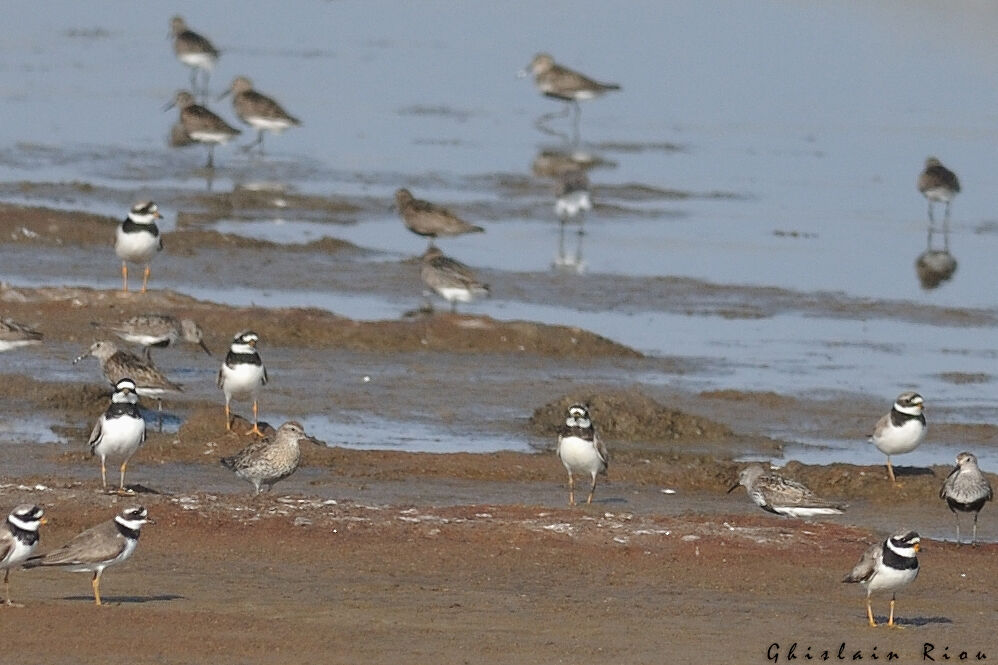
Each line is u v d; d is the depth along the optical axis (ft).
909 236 142.92
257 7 279.90
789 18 268.00
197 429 79.46
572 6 281.54
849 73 229.25
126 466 74.54
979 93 219.61
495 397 91.30
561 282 120.57
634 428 85.46
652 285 120.88
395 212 143.84
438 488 74.13
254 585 57.31
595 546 63.93
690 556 63.41
